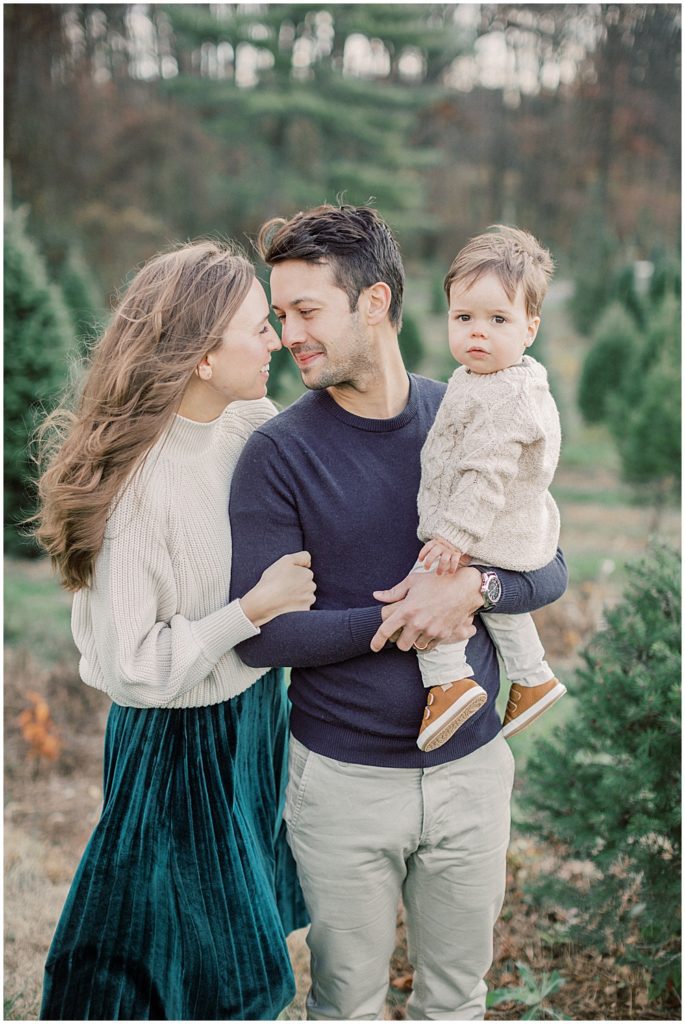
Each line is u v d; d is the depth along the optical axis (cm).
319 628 207
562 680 494
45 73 2025
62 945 218
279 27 2148
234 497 217
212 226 2156
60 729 486
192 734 219
